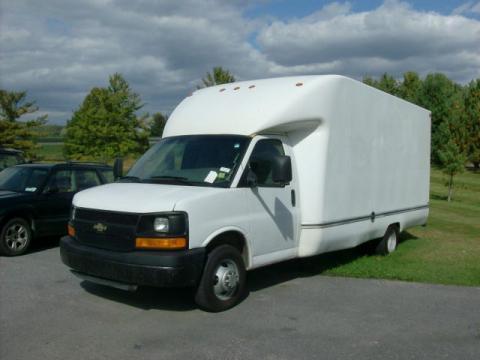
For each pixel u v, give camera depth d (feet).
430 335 18.65
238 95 25.14
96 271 20.15
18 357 16.10
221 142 23.02
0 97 97.09
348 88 27.14
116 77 98.12
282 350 16.99
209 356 16.39
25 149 97.35
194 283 19.60
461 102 168.66
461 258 32.27
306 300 22.75
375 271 27.86
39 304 21.38
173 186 21.44
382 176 30.91
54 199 32.89
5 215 30.32
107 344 17.24
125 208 19.72
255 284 25.43
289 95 24.03
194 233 19.57
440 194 105.70
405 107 33.60
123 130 97.55
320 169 25.23
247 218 21.84
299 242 25.07
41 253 31.83
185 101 26.99
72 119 103.55
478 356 16.81
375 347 17.42
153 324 19.22
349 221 27.66
